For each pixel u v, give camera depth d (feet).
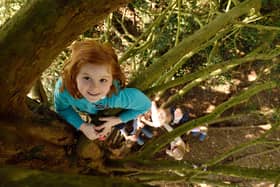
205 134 22.57
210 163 8.93
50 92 16.21
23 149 7.30
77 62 6.77
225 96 22.93
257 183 21.88
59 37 5.79
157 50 19.30
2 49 5.74
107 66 6.84
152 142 9.68
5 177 3.41
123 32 22.99
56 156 8.07
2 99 6.39
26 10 5.67
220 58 21.01
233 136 23.20
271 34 15.70
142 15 22.30
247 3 10.11
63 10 5.52
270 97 22.75
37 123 7.57
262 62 22.45
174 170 9.09
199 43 8.80
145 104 8.63
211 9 16.66
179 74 22.07
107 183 3.83
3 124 6.95
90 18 5.69
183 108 23.09
